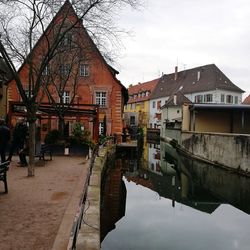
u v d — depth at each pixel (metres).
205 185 19.12
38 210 7.59
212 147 24.00
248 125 33.12
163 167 26.77
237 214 13.00
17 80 11.72
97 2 12.28
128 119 76.44
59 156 18.86
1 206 7.87
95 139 21.34
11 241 5.69
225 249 9.02
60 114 20.73
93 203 8.18
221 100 57.53
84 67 32.88
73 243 4.57
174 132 40.41
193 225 11.37
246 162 18.89
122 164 28.17
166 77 75.06
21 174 12.28
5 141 13.30
